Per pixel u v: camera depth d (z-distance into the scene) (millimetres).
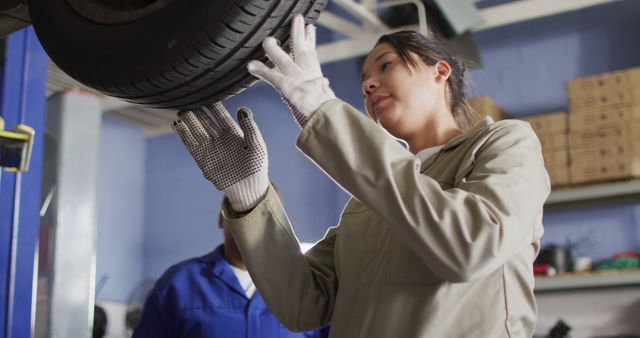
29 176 2268
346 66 5547
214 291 2086
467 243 821
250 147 1087
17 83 2289
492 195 858
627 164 3814
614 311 4172
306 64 940
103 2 1086
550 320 4289
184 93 1045
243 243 1114
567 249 4125
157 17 972
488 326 907
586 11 4852
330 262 1206
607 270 3863
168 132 6805
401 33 1155
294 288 1124
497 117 4395
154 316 2072
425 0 4555
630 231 4371
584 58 4793
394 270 962
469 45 4828
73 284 2746
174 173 6676
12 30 1487
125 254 6426
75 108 2945
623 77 3928
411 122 1114
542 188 922
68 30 1105
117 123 6688
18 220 2211
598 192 3883
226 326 2045
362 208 1101
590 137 3939
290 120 5988
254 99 6203
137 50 988
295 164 5859
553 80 4852
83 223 2844
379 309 956
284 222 1134
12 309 2141
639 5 4719
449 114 1150
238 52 963
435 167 1037
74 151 2898
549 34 4930
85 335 2727
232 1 902
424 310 917
